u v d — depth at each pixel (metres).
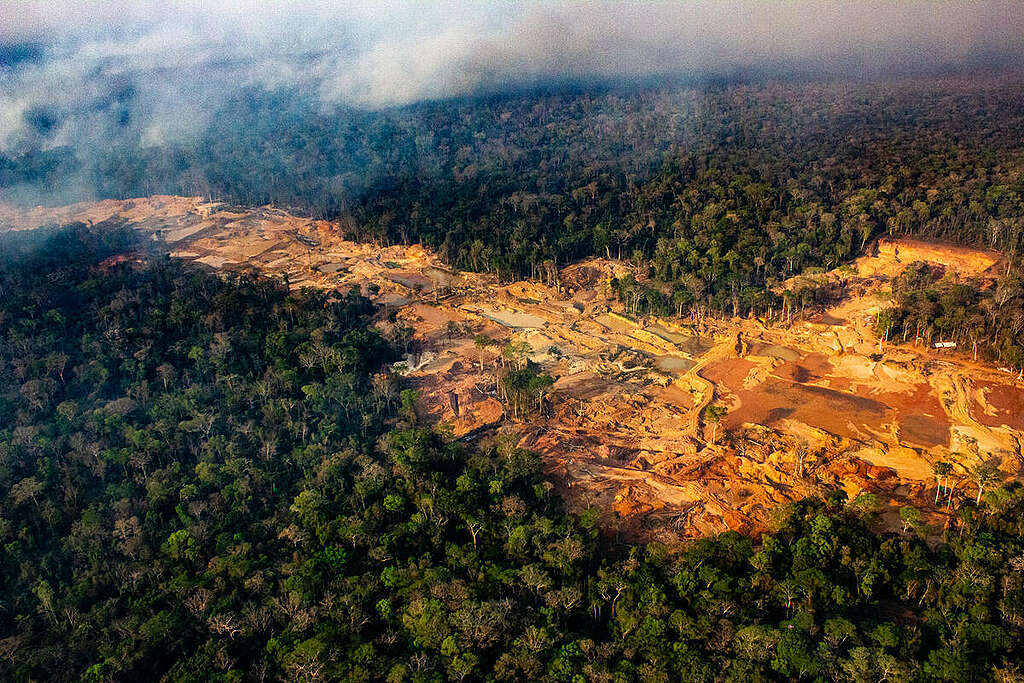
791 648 100.31
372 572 129.12
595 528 137.38
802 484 151.38
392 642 111.00
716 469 159.75
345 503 146.38
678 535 138.12
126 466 160.88
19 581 133.62
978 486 142.88
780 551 122.75
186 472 160.75
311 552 133.50
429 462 156.00
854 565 118.75
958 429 170.12
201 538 138.88
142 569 131.50
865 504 131.88
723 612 110.44
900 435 169.75
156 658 114.81
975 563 115.12
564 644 106.75
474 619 109.50
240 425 177.38
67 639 120.38
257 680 107.62
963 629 103.50
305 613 116.62
